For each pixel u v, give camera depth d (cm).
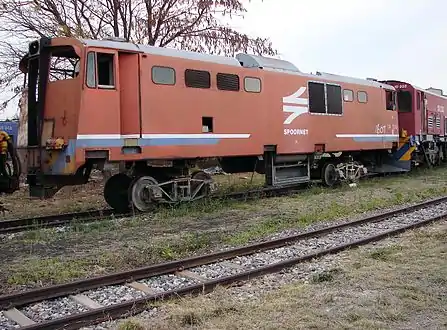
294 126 1490
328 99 1628
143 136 1112
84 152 1031
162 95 1148
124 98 1104
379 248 777
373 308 499
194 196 1260
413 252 732
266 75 1404
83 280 595
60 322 473
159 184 1188
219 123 1270
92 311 494
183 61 1192
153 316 507
